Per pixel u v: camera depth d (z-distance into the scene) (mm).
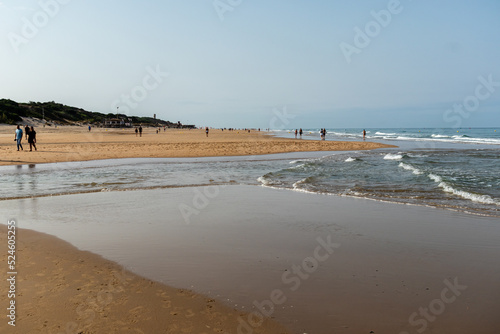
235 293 4547
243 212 9320
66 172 18078
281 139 59344
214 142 46594
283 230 7605
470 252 6215
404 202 10633
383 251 6254
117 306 4148
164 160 25109
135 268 5383
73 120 134125
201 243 6648
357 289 4691
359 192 12250
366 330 3691
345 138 71375
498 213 9180
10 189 12945
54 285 4715
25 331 3566
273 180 15219
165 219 8555
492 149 37594
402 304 4273
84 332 3570
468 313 4055
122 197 11484
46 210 9523
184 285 4777
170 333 3596
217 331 3637
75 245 6480
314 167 19734
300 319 3910
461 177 15250
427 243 6711
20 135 29062
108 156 27031
